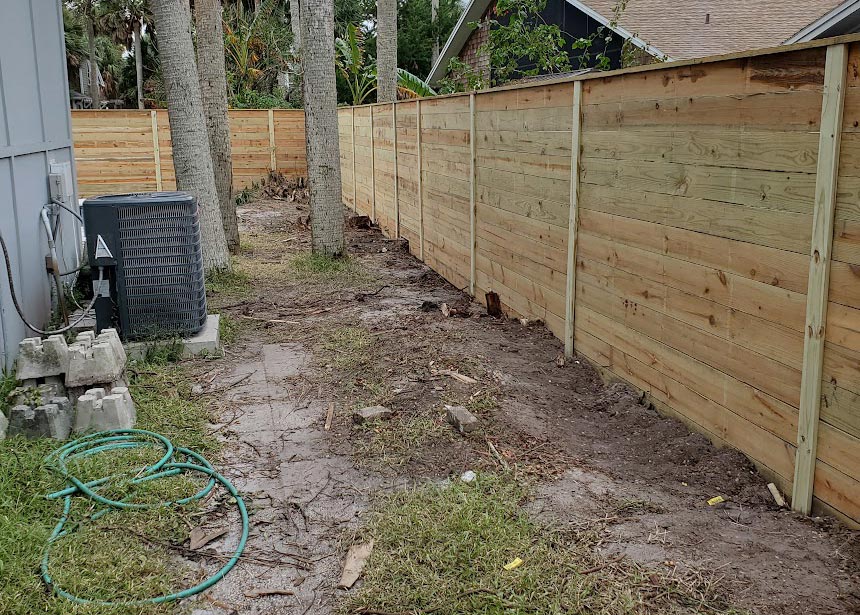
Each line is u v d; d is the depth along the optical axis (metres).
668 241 3.87
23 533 2.84
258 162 17.88
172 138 7.88
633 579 2.61
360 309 7.00
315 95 8.94
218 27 9.61
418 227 9.66
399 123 10.38
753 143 3.14
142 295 5.31
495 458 3.62
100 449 3.72
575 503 3.17
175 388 4.73
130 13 39.25
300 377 5.04
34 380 4.11
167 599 2.59
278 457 3.80
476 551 2.79
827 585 2.50
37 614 2.45
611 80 4.36
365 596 2.59
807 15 13.58
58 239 5.99
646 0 14.10
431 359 5.03
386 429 4.02
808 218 2.84
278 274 8.65
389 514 3.13
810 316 2.83
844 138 2.64
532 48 10.03
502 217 6.48
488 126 6.68
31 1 5.70
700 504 3.16
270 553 2.93
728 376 3.44
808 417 2.89
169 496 3.30
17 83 5.25
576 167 4.87
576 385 4.71
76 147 16.02
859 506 2.71
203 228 8.01
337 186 9.26
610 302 4.58
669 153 3.80
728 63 3.28
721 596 2.49
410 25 36.03
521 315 6.17
